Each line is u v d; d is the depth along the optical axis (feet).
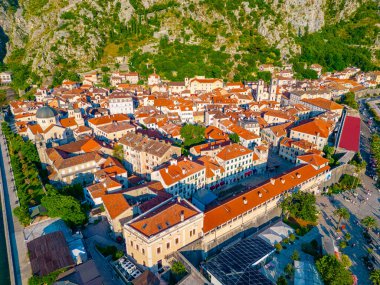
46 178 475.72
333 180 498.69
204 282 279.08
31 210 387.14
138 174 490.90
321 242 348.79
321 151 535.19
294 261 322.96
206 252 333.01
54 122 562.66
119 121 595.47
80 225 354.74
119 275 287.48
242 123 611.88
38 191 433.48
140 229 287.89
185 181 412.57
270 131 611.47
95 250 323.98
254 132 615.98
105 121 588.50
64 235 340.39
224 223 343.87
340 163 517.55
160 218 296.92
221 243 346.95
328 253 322.96
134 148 479.82
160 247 286.46
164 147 468.75
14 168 487.20
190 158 451.53
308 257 335.67
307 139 585.22
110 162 449.06
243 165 495.41
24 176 472.44
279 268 320.50
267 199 387.34
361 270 329.93
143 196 382.83
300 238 366.02
